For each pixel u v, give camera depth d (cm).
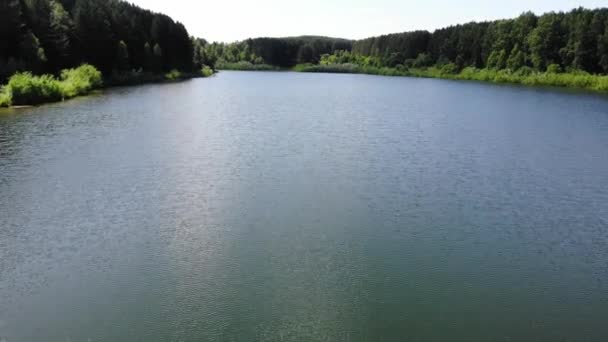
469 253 1648
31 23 6366
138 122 3991
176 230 1783
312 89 8350
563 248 1708
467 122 4378
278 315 1261
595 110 5409
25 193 2147
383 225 1867
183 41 11638
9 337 1160
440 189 2316
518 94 7481
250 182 2355
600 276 1512
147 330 1195
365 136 3575
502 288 1424
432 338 1182
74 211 1948
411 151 3091
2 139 3183
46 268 1492
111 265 1513
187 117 4362
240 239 1714
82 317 1244
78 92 5984
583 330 1230
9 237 1703
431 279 1464
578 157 3027
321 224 1862
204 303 1311
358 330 1205
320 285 1413
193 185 2294
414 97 6906
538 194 2277
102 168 2547
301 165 2680
